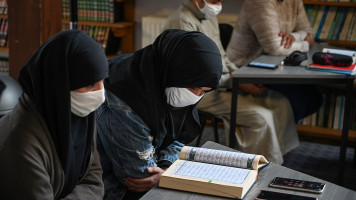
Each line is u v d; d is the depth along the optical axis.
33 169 1.38
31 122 1.40
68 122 1.41
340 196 1.45
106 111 1.84
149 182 1.91
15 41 3.22
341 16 4.16
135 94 1.83
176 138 2.10
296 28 3.81
